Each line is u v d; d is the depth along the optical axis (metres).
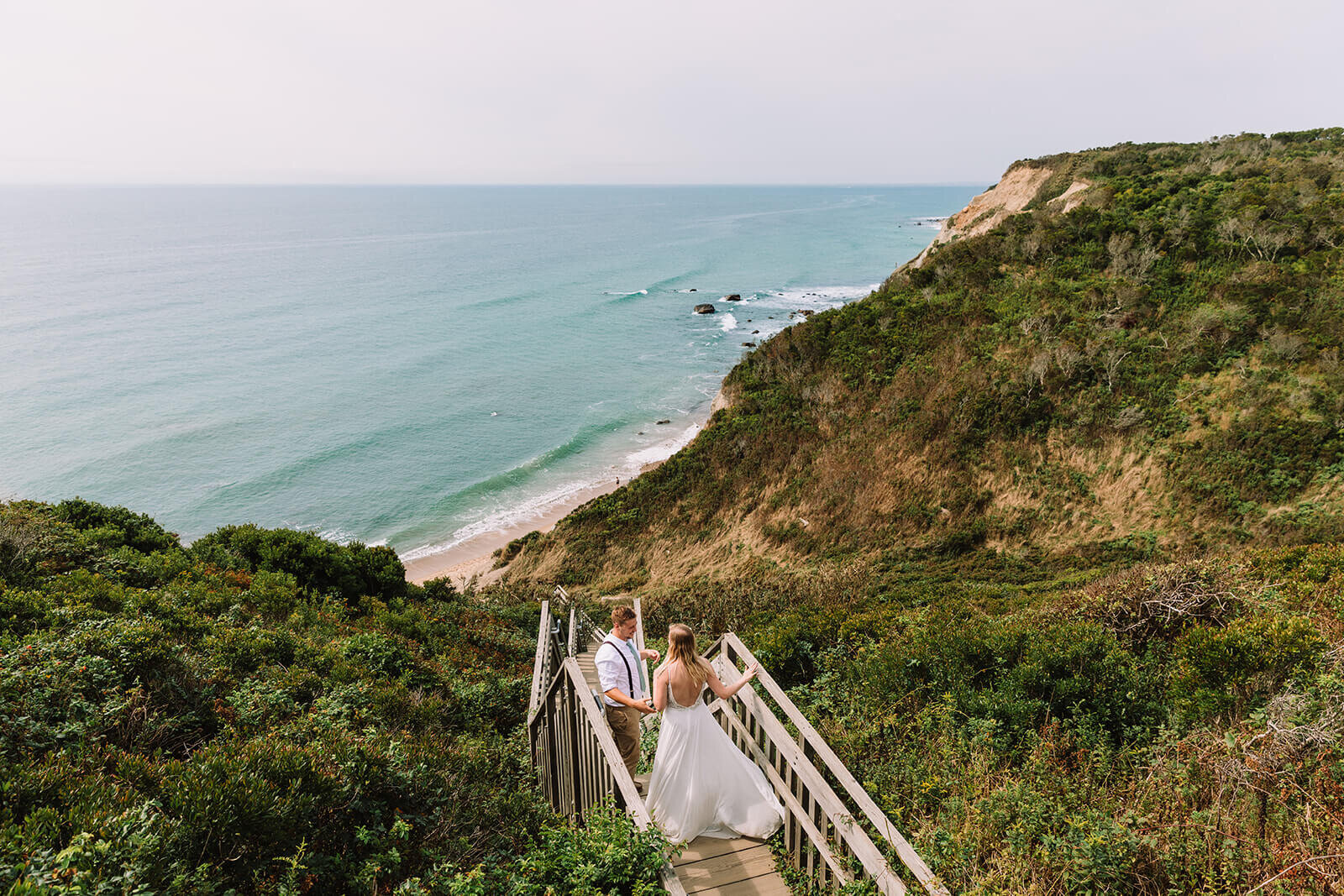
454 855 4.49
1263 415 24.25
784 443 32.28
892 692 7.01
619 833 3.52
